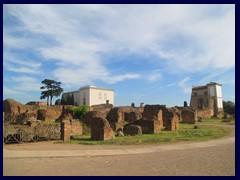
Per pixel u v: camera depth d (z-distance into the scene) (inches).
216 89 3585.1
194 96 3604.8
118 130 1273.4
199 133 1216.8
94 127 1048.2
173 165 534.9
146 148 797.9
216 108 3486.7
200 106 3405.5
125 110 2263.8
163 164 544.4
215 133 1229.7
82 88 4074.8
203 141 982.4
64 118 1688.0
